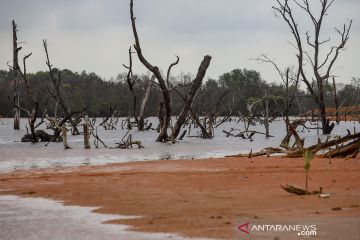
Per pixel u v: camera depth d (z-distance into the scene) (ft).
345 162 92.22
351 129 283.18
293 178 71.87
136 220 47.06
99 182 73.20
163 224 44.70
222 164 94.17
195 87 185.06
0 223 47.26
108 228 44.47
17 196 62.75
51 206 55.62
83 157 125.80
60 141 192.95
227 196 58.03
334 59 228.43
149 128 300.81
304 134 238.07
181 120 186.09
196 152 141.18
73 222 47.29
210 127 216.54
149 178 75.82
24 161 115.85
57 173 88.12
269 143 180.75
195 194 60.44
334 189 60.64
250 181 69.92
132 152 141.18
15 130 291.99
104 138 217.77
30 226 45.96
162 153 137.59
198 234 40.70
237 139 206.28
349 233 38.70
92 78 635.25
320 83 230.48
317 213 45.70
